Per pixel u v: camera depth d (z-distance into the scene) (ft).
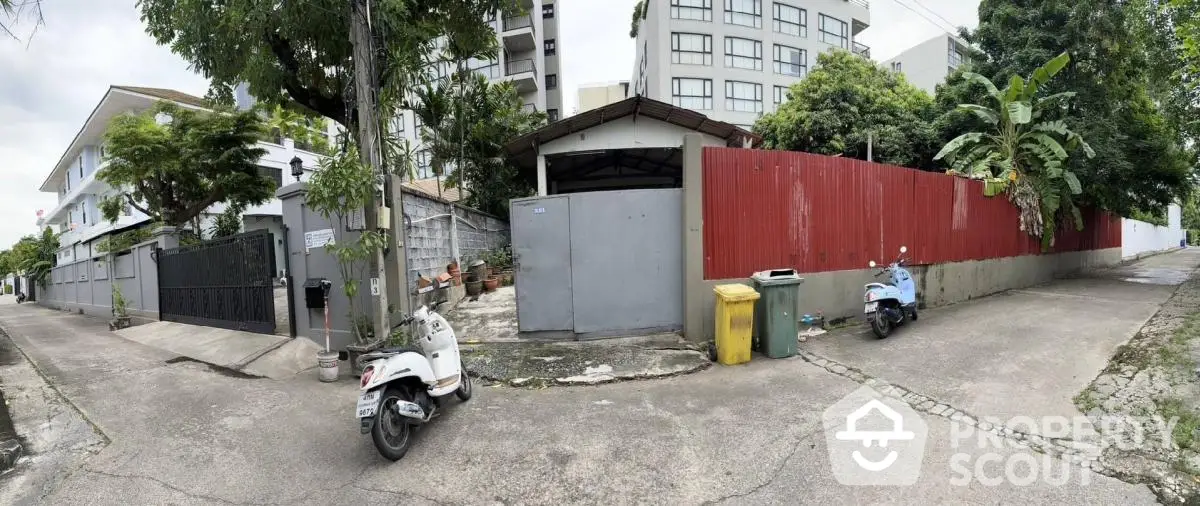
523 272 22.79
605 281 22.50
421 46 24.27
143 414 15.90
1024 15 43.24
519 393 16.85
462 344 22.58
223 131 45.57
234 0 20.48
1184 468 10.48
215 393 18.06
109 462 12.47
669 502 10.02
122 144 42.11
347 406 16.31
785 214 23.56
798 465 11.25
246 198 48.75
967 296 33.09
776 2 98.37
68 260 80.12
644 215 22.53
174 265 34.91
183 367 22.31
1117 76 42.16
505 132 51.57
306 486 11.09
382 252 21.04
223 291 29.55
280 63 24.79
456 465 11.82
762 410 14.57
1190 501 9.45
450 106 50.03
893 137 50.26
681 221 22.56
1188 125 40.57
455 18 26.89
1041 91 42.04
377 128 21.53
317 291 23.13
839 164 25.30
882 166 27.25
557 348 21.34
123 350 27.32
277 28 22.03
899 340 21.79
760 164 22.99
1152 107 45.78
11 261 125.08
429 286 15.85
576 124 39.37
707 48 94.68
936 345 20.62
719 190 22.18
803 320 23.32
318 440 13.60
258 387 18.76
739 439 12.69
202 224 64.28
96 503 10.59
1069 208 46.42
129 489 11.13
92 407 16.63
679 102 93.30
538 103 97.09
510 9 26.71
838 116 52.75
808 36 101.71
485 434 13.53
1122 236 69.51
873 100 54.03
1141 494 9.74
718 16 94.43
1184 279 43.14
